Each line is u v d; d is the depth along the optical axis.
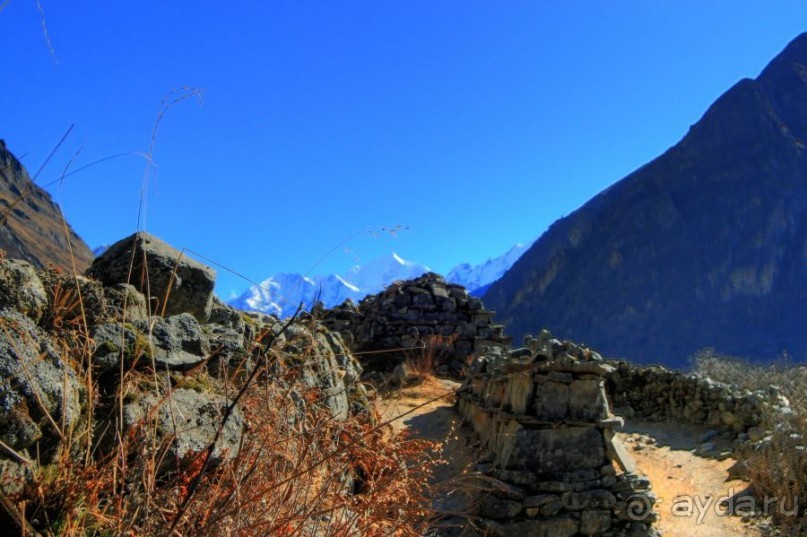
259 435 3.29
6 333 2.86
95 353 3.49
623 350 78.62
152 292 4.80
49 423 2.88
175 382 3.71
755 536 8.49
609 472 8.31
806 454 9.64
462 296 20.02
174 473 3.21
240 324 5.28
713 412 13.82
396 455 4.39
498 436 9.15
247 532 2.83
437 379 16.95
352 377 6.83
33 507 2.67
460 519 7.67
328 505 3.54
